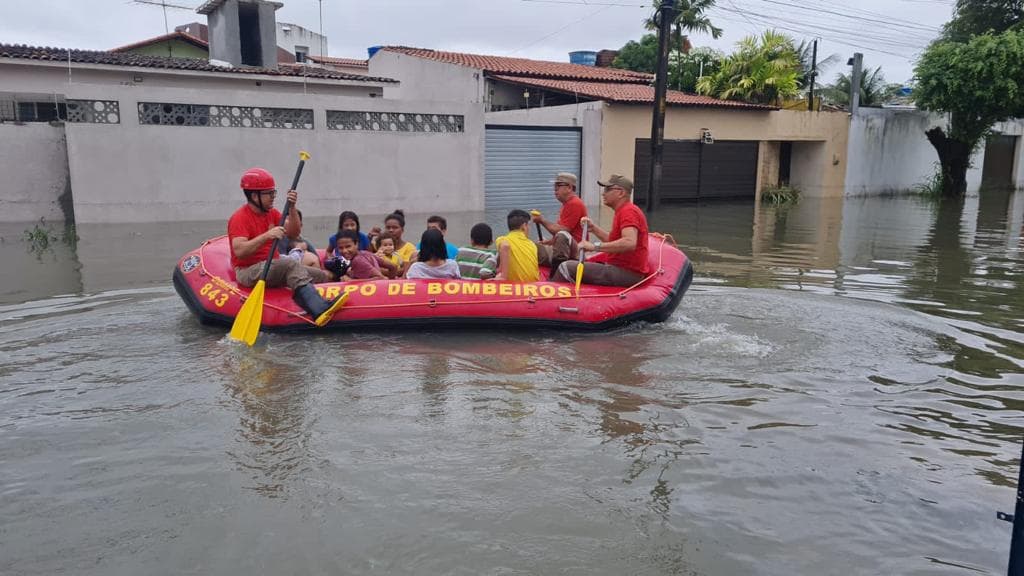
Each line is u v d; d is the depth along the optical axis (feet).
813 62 77.05
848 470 11.25
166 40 75.46
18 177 40.86
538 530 9.37
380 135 48.60
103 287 24.14
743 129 69.26
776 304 22.79
